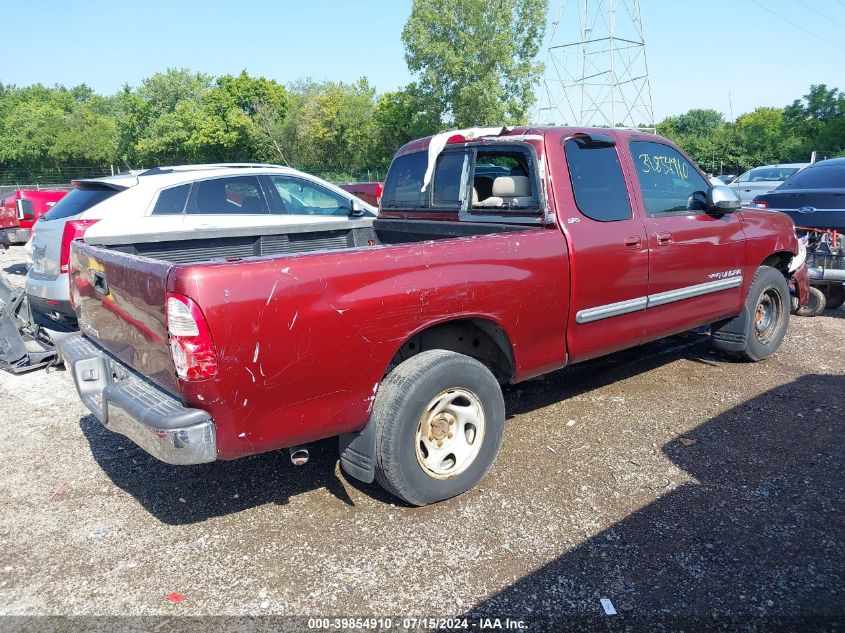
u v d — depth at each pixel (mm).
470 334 3832
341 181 49969
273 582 2891
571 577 2867
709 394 5004
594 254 3959
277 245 5039
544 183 3900
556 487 3656
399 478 3244
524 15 48156
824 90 54062
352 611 2686
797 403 4773
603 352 4215
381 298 3037
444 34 48750
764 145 54094
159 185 6461
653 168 4574
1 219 14211
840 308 7961
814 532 3152
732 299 5176
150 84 65625
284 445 2969
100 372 3580
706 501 3463
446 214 4668
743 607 2643
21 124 69125
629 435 4312
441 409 3404
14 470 4051
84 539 3283
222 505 3588
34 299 6336
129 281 3012
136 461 4156
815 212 7164
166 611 2721
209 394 2682
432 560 3020
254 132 60094
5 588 2900
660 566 2924
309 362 2877
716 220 4922
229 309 2648
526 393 5148
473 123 48562
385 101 58281
